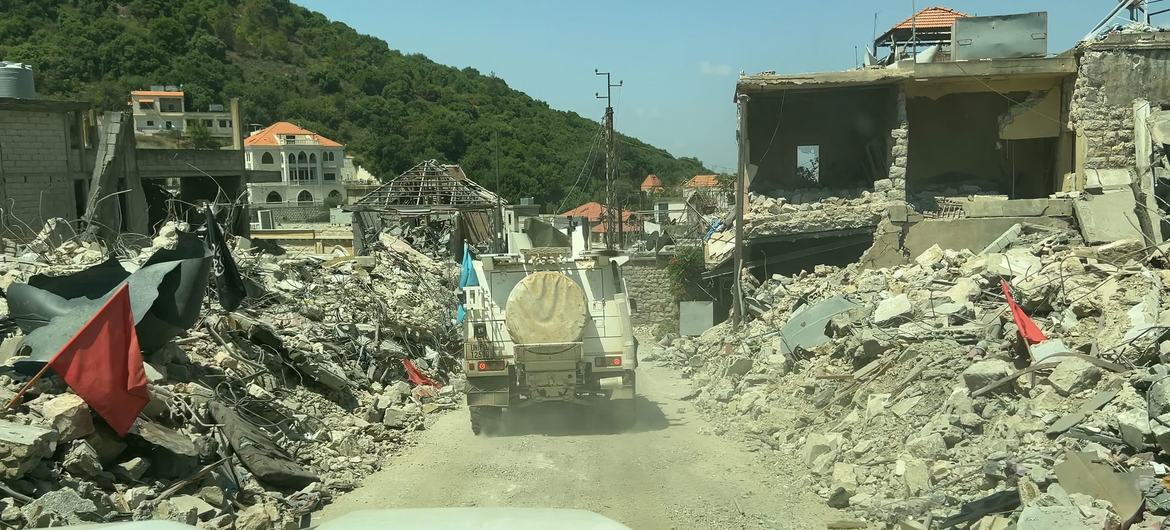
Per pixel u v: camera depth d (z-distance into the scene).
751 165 24.20
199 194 37.81
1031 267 16.33
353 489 10.27
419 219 44.88
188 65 106.56
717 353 21.41
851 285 20.20
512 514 3.30
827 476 10.07
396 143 100.69
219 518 8.38
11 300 10.87
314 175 95.25
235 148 37.75
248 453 9.95
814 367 14.61
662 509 9.07
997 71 22.64
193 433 9.91
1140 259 16.28
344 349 17.23
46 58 92.69
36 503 7.31
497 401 13.49
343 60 129.25
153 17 116.88
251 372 12.91
